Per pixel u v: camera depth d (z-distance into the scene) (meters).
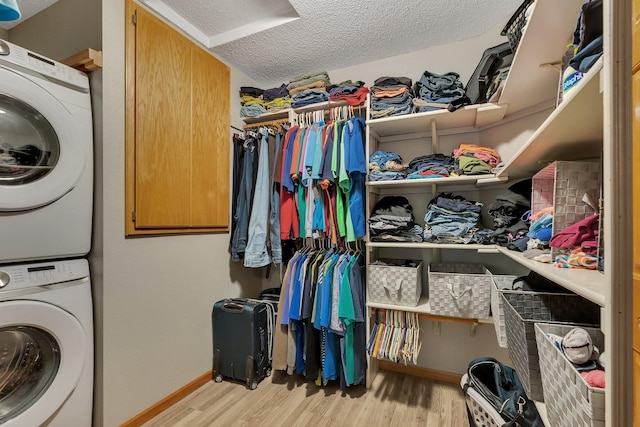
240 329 1.86
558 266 0.77
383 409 1.61
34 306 1.10
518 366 0.81
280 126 2.09
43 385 1.15
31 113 1.14
